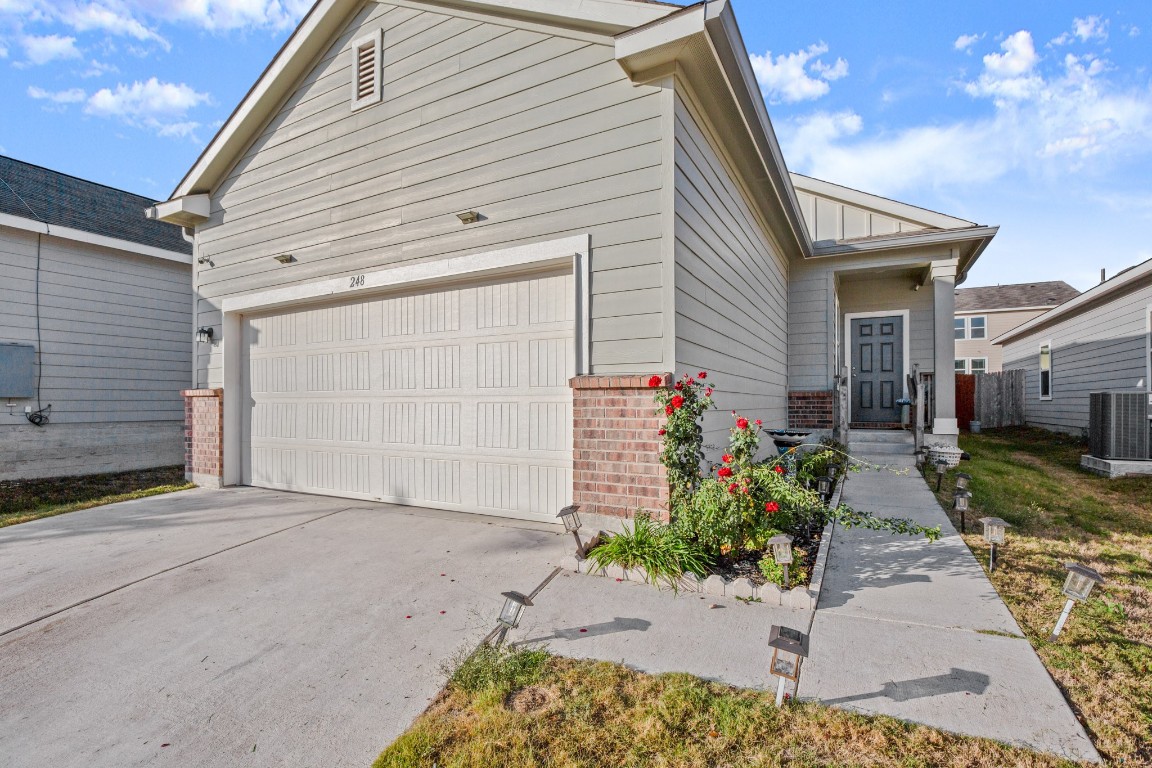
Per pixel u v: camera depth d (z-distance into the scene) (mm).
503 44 4758
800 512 4070
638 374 4090
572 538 4297
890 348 9883
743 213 6039
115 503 5867
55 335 9078
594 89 4336
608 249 4250
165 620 3072
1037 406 15227
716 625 2908
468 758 1952
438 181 5117
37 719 2242
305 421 6344
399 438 5625
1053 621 2961
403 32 5352
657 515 3938
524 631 2859
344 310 6023
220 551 4188
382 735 2109
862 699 2248
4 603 3309
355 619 3039
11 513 6605
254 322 6801
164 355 10688
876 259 8500
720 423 5098
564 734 2066
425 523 4820
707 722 2113
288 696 2367
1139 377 10117
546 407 4762
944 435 8000
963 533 4652
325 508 5477
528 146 4629
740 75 4266
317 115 5961
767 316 7246
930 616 3006
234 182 6691
